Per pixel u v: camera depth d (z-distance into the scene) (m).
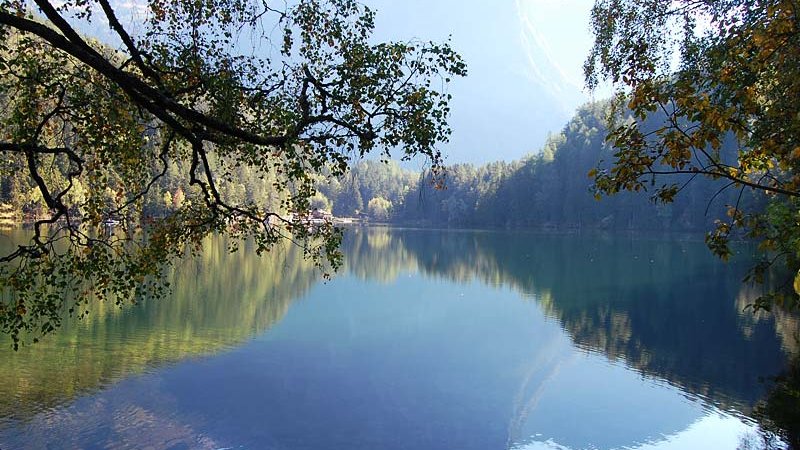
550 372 16.80
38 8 5.25
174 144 7.09
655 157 4.08
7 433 10.98
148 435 11.36
